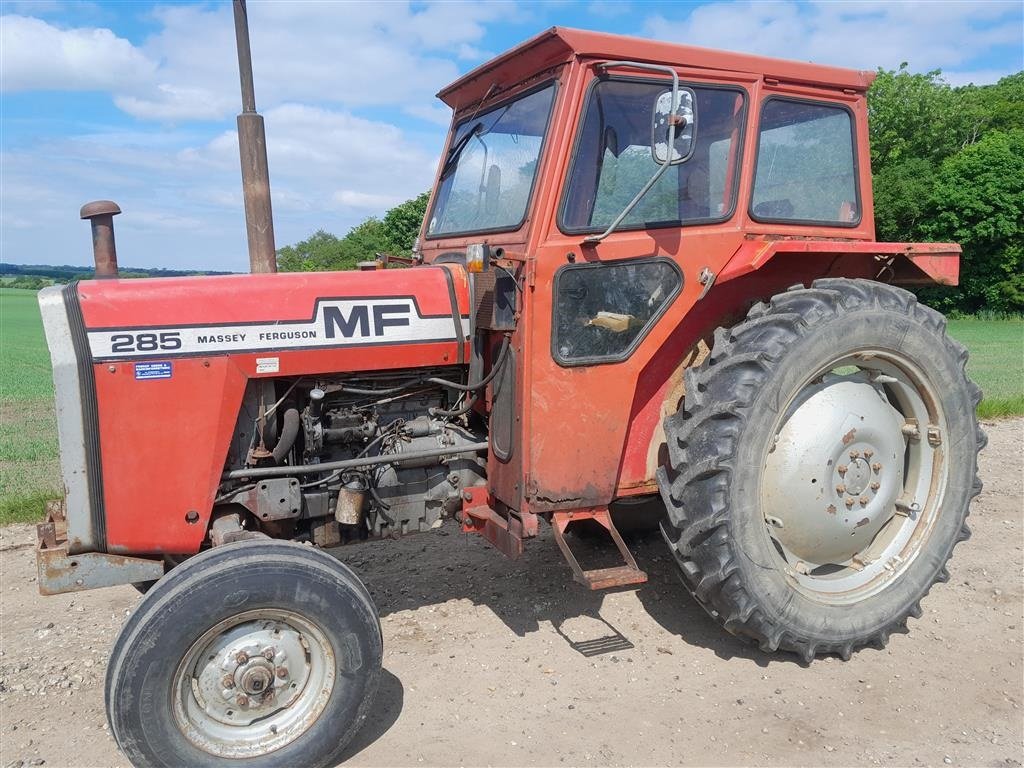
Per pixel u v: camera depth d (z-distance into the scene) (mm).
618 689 3320
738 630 3367
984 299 34000
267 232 5473
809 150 3699
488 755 2881
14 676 3471
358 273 3322
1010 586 4293
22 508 5469
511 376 3271
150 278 3082
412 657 3590
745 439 3166
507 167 3539
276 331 3102
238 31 5223
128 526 2922
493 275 3207
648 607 4074
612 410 3357
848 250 3566
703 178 3434
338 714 2779
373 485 3451
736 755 2875
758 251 3432
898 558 3691
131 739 2547
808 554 3527
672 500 3350
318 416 3309
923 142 38281
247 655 2697
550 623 3912
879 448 3561
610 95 3219
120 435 2885
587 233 3207
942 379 3621
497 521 3398
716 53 3355
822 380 3533
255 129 5359
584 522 4684
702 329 3662
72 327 2830
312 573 2711
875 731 3025
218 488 3088
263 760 2686
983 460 6883
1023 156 33156
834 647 3486
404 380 3512
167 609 2545
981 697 3252
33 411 12156
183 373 2957
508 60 3461
